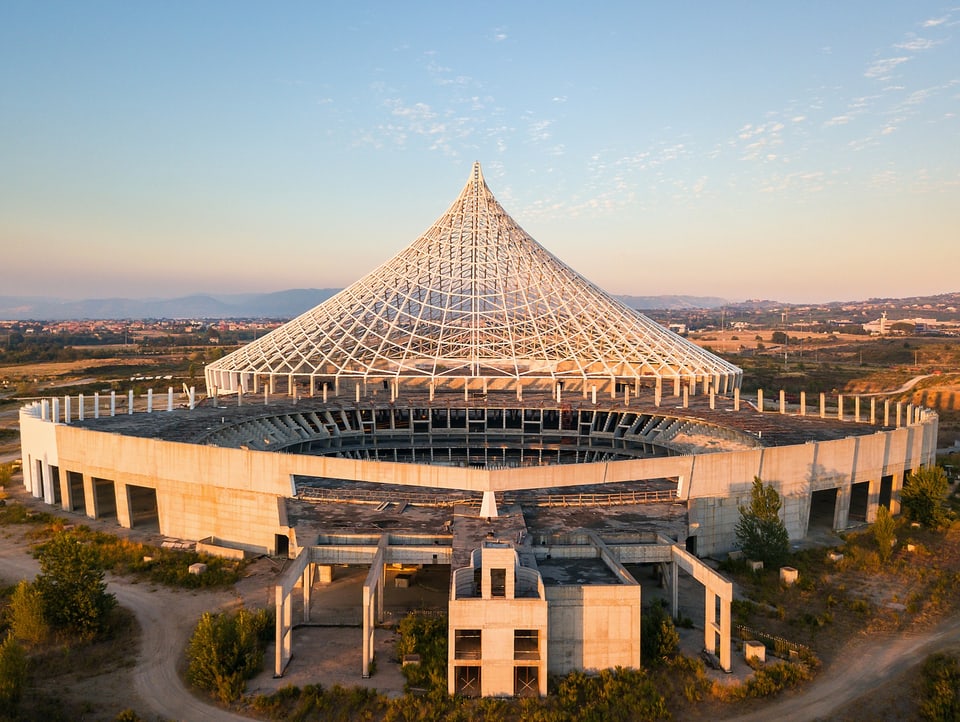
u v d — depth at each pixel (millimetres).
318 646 40250
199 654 36375
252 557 54625
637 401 98438
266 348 111375
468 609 34781
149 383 171250
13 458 94062
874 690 36125
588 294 117938
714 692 35312
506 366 107312
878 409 139375
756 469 57531
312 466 53500
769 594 47688
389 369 100875
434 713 33438
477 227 124062
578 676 36344
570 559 44062
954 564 53438
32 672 37562
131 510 63125
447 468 48969
